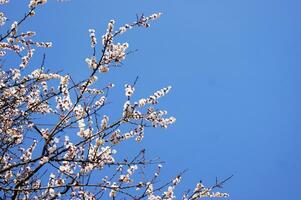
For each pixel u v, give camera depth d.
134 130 6.60
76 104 6.14
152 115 6.53
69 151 6.13
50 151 6.11
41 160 5.68
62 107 6.59
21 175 6.23
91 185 5.68
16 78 7.11
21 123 6.58
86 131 6.50
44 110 7.05
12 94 6.75
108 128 6.14
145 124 6.43
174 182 6.58
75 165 6.55
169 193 6.55
